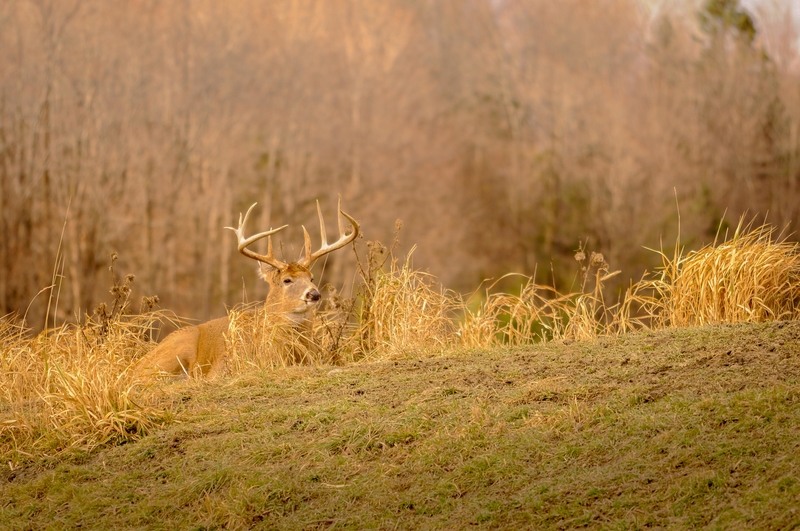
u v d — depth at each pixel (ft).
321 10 211.41
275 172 178.70
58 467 24.38
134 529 21.03
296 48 201.87
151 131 170.09
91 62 165.27
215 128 177.37
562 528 18.24
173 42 184.65
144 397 27.94
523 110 202.59
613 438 20.79
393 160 187.93
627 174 174.09
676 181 171.53
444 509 19.71
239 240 40.04
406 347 35.12
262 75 193.57
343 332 39.86
